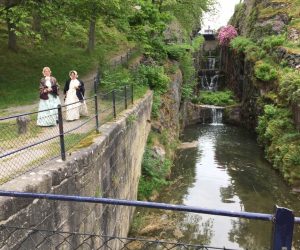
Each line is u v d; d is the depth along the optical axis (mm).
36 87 17750
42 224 4957
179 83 27500
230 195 16016
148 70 20719
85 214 6613
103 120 10422
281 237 2410
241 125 33156
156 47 25281
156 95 20141
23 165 6281
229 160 21328
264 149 23078
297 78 21172
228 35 43156
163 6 26578
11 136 9023
